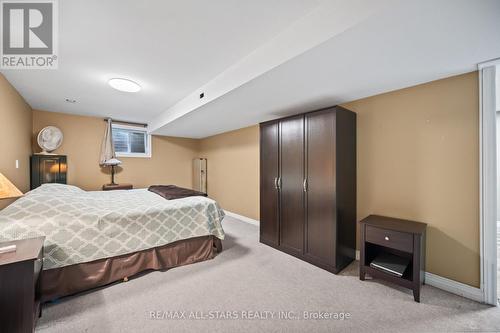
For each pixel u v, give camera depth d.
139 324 1.54
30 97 3.14
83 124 4.28
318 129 2.53
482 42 1.44
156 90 2.95
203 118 3.61
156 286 2.03
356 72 1.89
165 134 5.30
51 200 2.04
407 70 1.86
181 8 1.42
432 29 1.29
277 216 3.03
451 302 1.80
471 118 1.89
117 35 1.72
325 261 2.42
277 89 2.28
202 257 2.61
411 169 2.23
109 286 2.02
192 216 2.60
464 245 1.91
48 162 3.59
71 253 1.86
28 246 1.45
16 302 1.27
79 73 2.38
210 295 1.89
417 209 2.18
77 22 1.56
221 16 1.51
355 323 1.56
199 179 5.82
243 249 3.00
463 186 1.93
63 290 1.82
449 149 2.00
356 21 1.25
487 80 1.77
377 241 2.06
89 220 1.99
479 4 1.09
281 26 1.63
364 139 2.60
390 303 1.79
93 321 1.56
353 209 2.63
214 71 2.39
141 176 5.06
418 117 2.18
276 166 3.06
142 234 2.24
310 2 1.40
